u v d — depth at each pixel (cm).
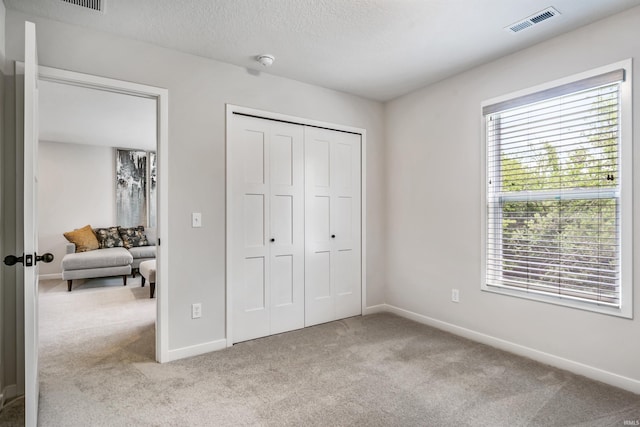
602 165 225
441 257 326
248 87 295
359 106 368
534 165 260
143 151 669
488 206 289
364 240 372
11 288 205
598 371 223
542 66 250
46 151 588
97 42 233
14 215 206
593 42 224
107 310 399
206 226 274
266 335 310
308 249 336
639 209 207
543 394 208
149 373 238
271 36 242
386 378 229
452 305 316
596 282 227
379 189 386
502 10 209
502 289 278
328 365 250
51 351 278
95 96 366
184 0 199
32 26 164
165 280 256
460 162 308
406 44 253
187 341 266
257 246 305
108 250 558
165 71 258
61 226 598
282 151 319
